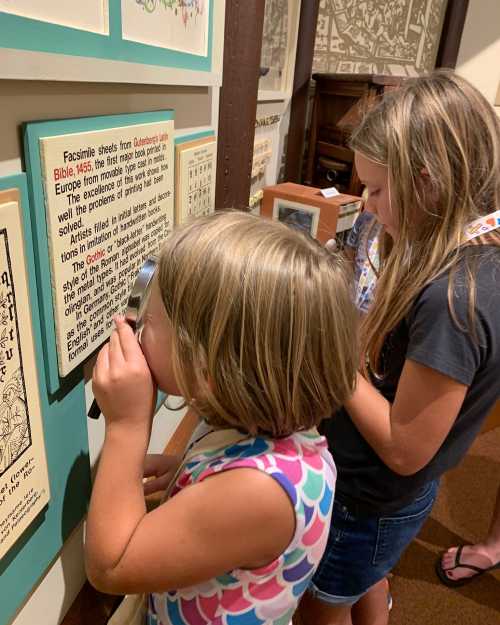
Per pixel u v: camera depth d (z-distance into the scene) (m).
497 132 0.64
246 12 1.24
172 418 1.33
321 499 0.53
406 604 1.30
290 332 0.47
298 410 0.51
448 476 1.74
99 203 0.69
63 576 0.84
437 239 0.63
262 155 1.86
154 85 0.85
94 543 0.53
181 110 0.99
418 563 1.42
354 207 1.66
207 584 0.55
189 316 0.48
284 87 2.07
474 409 0.67
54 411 0.69
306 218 1.66
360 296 0.97
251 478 0.49
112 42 0.67
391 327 0.69
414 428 0.63
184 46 0.92
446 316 0.59
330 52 2.21
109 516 0.53
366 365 0.75
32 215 0.57
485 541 1.37
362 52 2.25
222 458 0.53
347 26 2.18
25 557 0.68
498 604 1.32
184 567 0.50
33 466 0.64
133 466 0.55
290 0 1.88
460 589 1.35
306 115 2.23
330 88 2.01
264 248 0.48
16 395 0.58
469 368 0.59
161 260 0.51
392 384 0.72
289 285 0.47
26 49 0.50
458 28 2.35
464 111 0.62
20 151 0.54
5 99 0.50
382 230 0.81
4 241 0.51
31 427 0.62
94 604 0.92
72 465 0.78
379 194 0.69
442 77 0.66
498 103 2.42
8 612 0.66
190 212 1.08
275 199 1.72
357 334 0.54
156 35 0.80
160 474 0.85
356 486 0.80
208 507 0.49
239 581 0.53
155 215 0.88
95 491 0.55
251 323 0.46
